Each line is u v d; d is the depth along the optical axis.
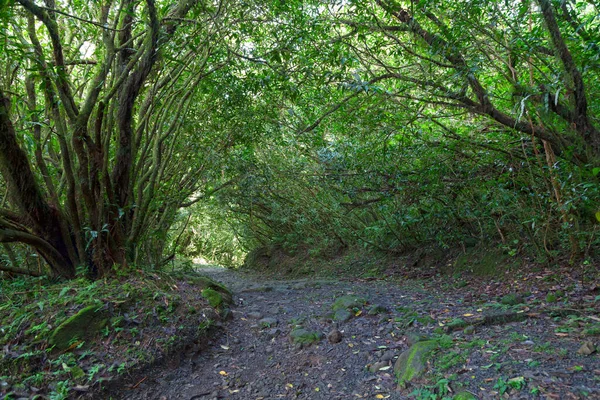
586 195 3.91
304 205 9.34
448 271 6.25
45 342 3.16
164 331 3.47
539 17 3.54
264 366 3.30
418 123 5.34
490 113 4.09
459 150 5.16
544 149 4.47
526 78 4.32
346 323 3.96
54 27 3.54
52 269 4.35
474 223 6.32
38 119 3.94
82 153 3.97
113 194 4.29
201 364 3.36
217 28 4.28
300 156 7.71
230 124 6.06
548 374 2.29
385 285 6.00
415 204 6.38
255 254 12.53
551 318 3.25
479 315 3.59
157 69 4.91
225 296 4.69
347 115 5.01
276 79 4.79
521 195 4.96
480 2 3.66
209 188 8.98
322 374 3.05
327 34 4.77
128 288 3.86
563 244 4.79
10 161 3.76
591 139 3.53
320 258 9.80
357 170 6.26
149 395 2.92
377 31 4.51
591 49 3.13
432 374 2.61
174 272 4.96
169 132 4.99
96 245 4.21
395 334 3.51
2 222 3.94
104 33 4.12
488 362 2.56
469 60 3.96
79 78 5.15
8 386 2.79
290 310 4.57
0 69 4.23
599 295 3.58
